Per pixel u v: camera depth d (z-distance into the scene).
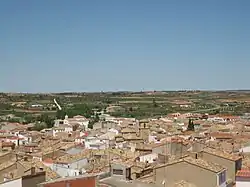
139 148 146.12
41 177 72.19
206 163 70.31
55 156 133.25
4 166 87.75
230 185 74.81
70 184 55.84
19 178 69.00
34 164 90.50
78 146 163.50
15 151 149.75
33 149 168.00
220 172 68.31
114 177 67.12
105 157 122.31
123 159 113.56
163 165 70.25
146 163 103.06
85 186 57.19
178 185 67.69
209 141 154.25
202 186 67.75
